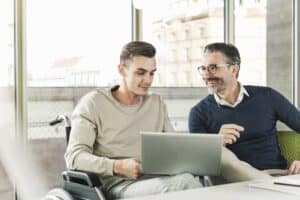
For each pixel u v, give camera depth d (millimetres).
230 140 2449
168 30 3480
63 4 3066
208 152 1869
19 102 2904
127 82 2361
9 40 2881
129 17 3324
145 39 3371
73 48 3121
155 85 3438
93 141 2277
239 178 2102
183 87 3576
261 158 2582
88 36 3176
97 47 3213
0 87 2863
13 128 2910
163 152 1902
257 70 4012
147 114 2424
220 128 2549
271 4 4078
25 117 2930
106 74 3258
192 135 1877
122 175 2074
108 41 3252
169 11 3439
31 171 2986
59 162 3080
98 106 2322
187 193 1489
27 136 2953
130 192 2064
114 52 3277
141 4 3107
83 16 3150
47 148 3037
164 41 3467
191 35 3609
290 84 4246
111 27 3258
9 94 2895
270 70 4094
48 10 3006
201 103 2703
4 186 2900
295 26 4238
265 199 1386
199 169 1894
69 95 3115
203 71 2678
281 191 1510
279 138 2688
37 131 2998
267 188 1565
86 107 2312
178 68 3549
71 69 3119
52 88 3047
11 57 2891
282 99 2686
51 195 2172
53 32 3035
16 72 2895
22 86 2908
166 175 1991
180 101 3564
